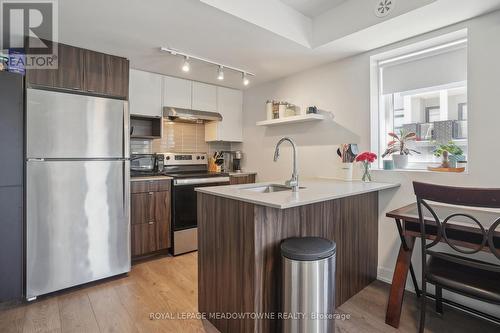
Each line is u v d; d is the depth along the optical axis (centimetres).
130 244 261
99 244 233
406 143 247
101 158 233
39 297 211
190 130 390
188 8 180
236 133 400
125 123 246
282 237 162
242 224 155
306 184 226
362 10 209
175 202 306
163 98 327
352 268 216
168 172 356
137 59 275
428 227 162
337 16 226
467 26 194
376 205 245
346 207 209
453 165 209
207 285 184
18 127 199
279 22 219
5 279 196
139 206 284
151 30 212
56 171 212
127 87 251
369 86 253
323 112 293
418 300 209
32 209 203
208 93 368
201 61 280
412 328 175
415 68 238
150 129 349
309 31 244
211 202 180
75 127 219
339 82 278
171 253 310
